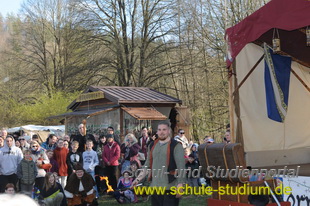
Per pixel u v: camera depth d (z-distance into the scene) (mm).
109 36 28328
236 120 8539
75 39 28125
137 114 16188
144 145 12906
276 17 6898
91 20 27641
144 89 19516
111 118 17406
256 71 8648
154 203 5770
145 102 17297
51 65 34688
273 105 8320
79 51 29062
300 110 9375
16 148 10133
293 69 9406
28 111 30984
